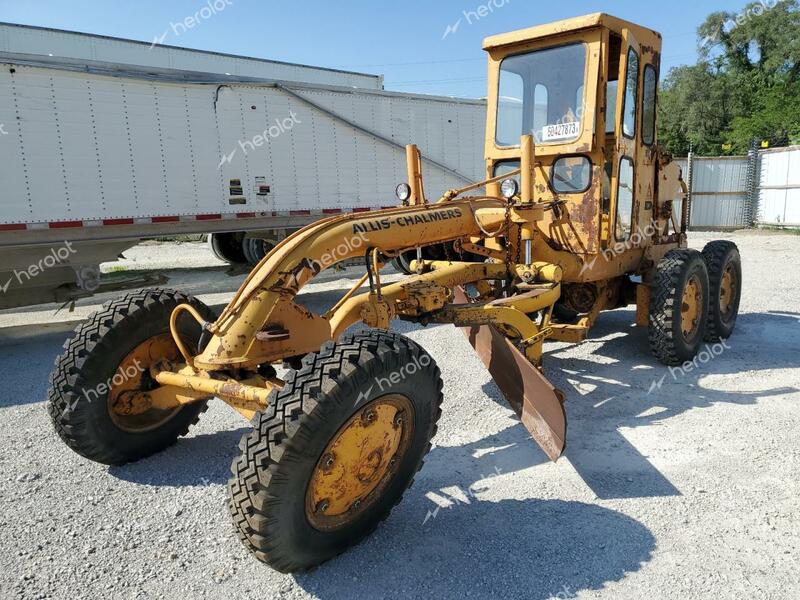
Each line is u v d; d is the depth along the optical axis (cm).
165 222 716
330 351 247
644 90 492
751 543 271
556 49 462
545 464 352
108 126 660
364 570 260
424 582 251
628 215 498
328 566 263
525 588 245
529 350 398
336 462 244
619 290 558
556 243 478
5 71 592
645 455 358
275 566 239
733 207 1781
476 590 245
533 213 440
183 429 388
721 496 310
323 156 834
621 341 594
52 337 738
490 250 454
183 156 716
